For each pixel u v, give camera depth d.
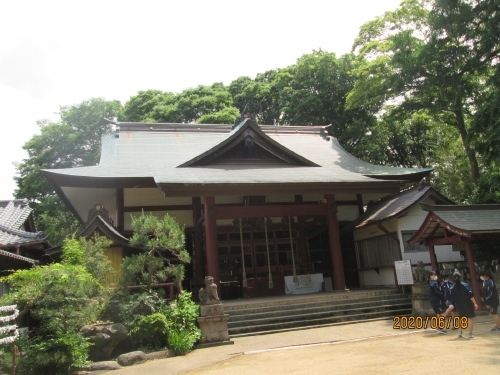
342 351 8.80
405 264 14.91
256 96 40.97
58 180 16.98
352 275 20.58
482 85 22.34
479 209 13.95
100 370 8.81
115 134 23.52
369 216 19.09
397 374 6.40
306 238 20.77
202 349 10.55
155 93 41.41
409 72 20.98
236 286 18.69
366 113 33.53
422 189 17.67
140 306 11.09
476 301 12.54
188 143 23.66
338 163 22.95
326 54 34.31
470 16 18.59
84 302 9.72
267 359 8.65
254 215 16.09
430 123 33.47
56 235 31.09
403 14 26.11
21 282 9.64
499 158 18.00
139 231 11.71
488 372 6.16
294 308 13.91
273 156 19.64
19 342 8.98
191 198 19.47
